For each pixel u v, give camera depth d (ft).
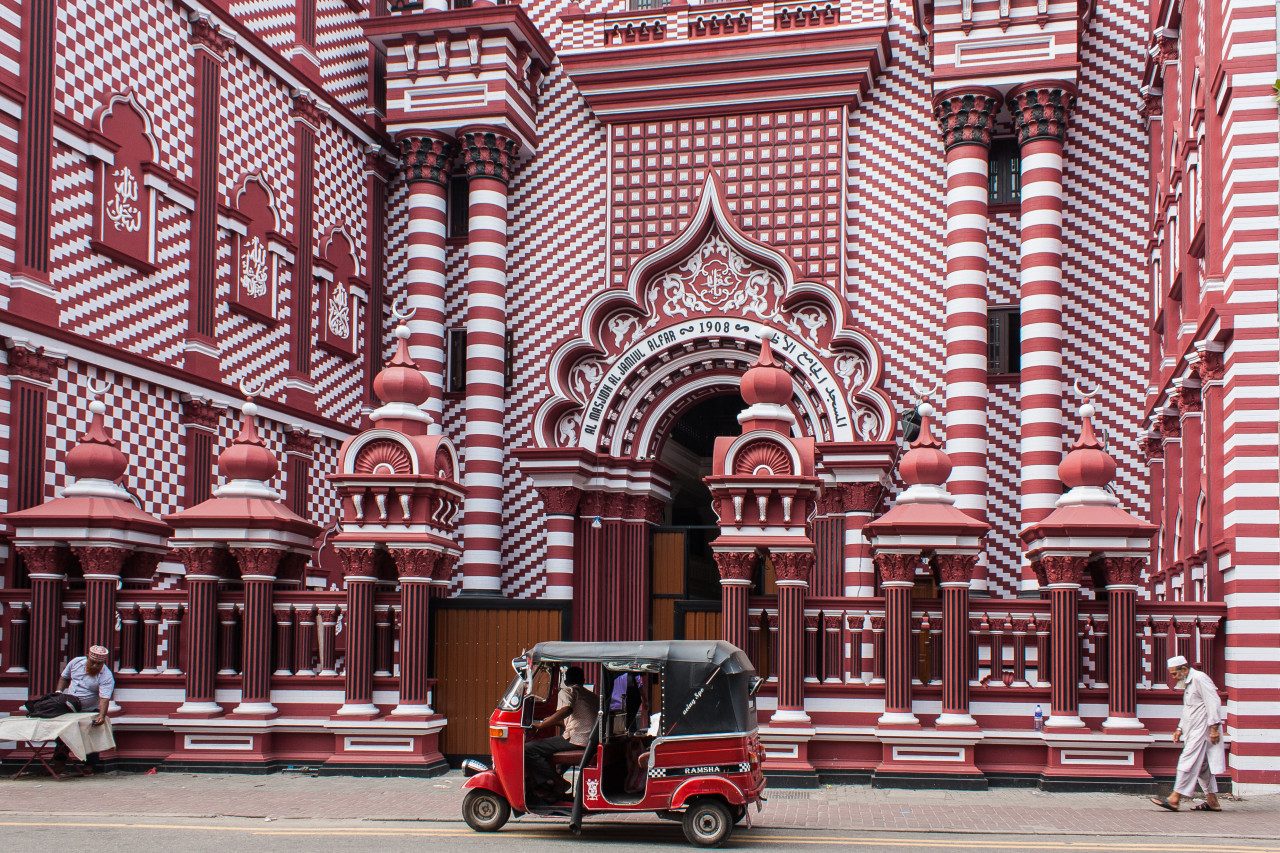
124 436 60.08
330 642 52.95
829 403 71.92
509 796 38.24
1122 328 73.77
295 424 74.43
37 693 50.34
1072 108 75.46
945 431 72.79
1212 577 51.37
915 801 44.86
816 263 75.82
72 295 56.75
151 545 54.24
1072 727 47.70
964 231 72.02
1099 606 49.60
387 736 50.65
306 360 75.87
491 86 78.74
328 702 52.13
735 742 36.63
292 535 53.36
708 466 102.22
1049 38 71.46
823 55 75.72
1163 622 49.70
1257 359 48.16
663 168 78.64
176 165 64.95
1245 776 46.47
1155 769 48.03
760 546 50.29
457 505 55.11
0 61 53.06
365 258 83.56
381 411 54.08
